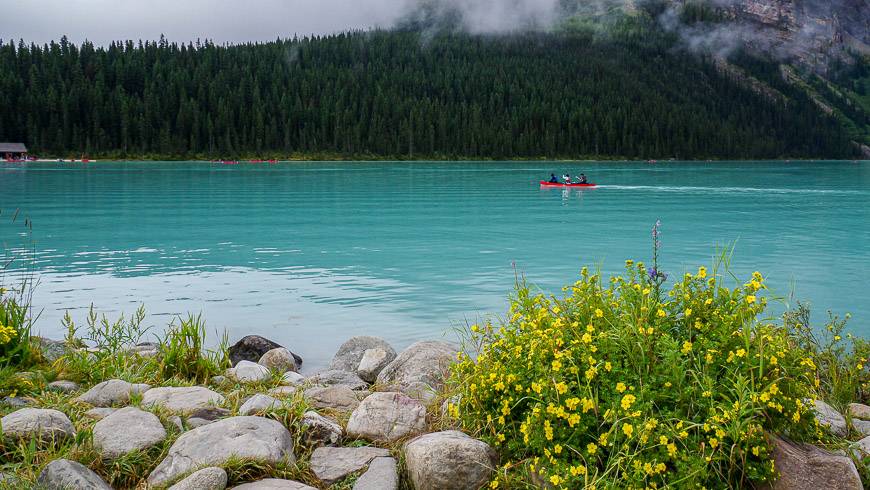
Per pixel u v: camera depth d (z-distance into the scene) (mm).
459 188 46656
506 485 3896
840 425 4871
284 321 10234
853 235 21531
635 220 25938
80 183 48875
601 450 3826
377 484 3990
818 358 6652
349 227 23000
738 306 4340
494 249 18062
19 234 20547
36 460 4094
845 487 3652
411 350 6891
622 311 4586
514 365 4441
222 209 29375
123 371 6301
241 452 4148
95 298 11719
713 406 3744
